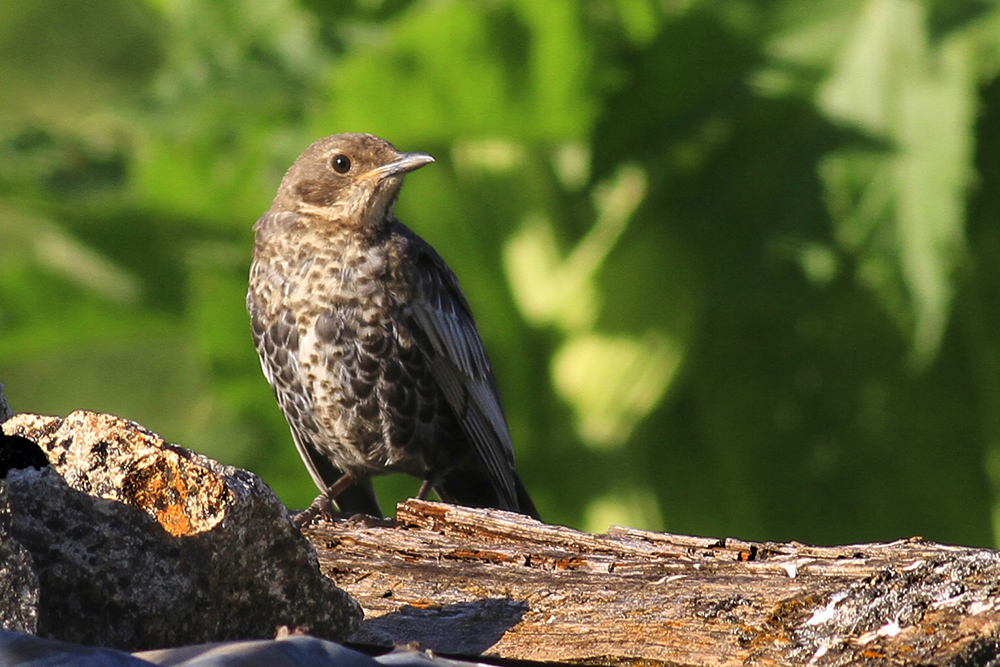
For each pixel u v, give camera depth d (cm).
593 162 1369
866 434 1537
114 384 1931
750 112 1339
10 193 1485
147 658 374
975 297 1477
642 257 1431
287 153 1422
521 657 471
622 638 464
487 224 1488
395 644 484
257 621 461
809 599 453
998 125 1416
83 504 436
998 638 418
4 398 479
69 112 2086
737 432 1547
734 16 1327
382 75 1262
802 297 1369
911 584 443
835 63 1339
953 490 1545
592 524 1495
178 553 443
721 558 505
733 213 1353
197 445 1540
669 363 1457
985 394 1506
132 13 2116
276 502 454
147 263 1580
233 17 1661
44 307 1585
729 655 441
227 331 1521
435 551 555
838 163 1310
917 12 1315
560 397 1480
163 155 1422
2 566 406
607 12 1279
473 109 1322
